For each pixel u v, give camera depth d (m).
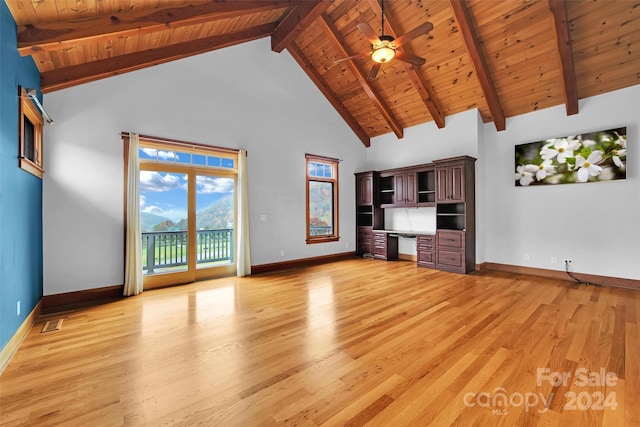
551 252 4.94
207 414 1.64
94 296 3.82
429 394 1.81
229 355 2.32
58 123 3.64
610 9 3.59
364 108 6.79
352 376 2.02
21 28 2.61
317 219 6.70
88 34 2.88
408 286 4.41
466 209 5.25
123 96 4.11
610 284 4.38
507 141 5.43
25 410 1.67
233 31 4.97
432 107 5.75
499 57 4.60
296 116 6.14
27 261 2.85
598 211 4.48
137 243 4.08
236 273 5.29
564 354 2.30
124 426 1.55
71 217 3.71
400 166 6.91
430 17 4.44
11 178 2.43
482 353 2.33
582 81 4.41
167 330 2.82
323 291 4.16
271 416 1.62
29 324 2.84
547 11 3.86
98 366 2.16
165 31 3.91
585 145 4.54
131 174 4.06
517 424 1.55
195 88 4.75
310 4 4.71
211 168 5.01
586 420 1.57
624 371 2.05
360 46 5.34
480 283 4.56
